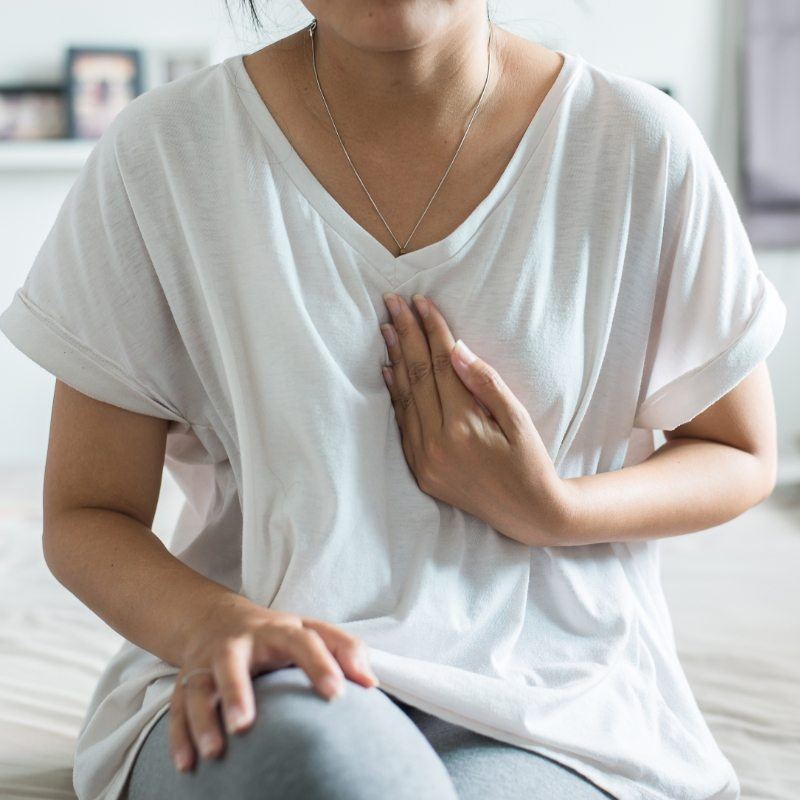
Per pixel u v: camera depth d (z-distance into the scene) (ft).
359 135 3.16
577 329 3.17
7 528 7.80
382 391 3.10
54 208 11.46
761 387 3.50
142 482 3.28
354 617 2.96
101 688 3.33
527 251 3.13
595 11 11.21
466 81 3.14
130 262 3.19
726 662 5.04
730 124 11.42
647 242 3.25
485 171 3.19
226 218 3.14
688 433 3.54
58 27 11.29
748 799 3.76
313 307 3.07
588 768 2.88
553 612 3.18
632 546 3.42
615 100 3.25
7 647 5.09
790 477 9.50
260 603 3.02
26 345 3.21
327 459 2.95
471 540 3.10
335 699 2.44
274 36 4.03
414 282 3.11
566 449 3.21
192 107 3.23
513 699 2.85
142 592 2.93
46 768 3.82
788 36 11.01
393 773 2.26
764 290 3.39
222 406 3.22
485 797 2.64
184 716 2.56
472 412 2.98
